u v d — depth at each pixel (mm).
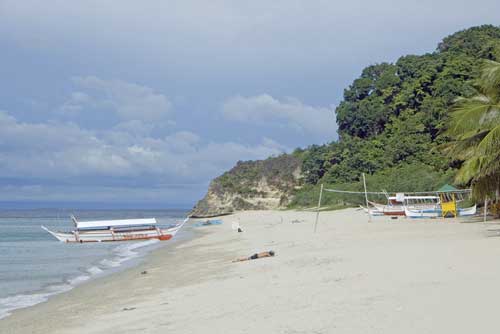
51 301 18281
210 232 61250
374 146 97625
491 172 26844
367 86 112812
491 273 12766
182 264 27016
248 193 131750
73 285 22266
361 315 9664
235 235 49219
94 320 13477
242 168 139750
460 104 32594
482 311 9086
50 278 24797
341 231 37938
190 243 44312
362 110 107500
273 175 131500
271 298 12602
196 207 139625
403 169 84562
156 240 51969
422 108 93625
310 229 44625
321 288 13070
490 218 41812
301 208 104312
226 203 133250
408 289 11586
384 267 15469
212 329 10125
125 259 33438
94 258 34656
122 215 173625
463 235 26250
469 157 33250
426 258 16625
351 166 98812
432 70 96438
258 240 38938
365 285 12727
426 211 49094
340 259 18891
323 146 118562
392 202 59156
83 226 52281
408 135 91125
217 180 140125
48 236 65000
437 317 8969
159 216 157625
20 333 12945
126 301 16312
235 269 21016
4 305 17922
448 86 87688
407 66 107250
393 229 35031
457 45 99875
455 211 47406
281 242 33875
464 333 8000
